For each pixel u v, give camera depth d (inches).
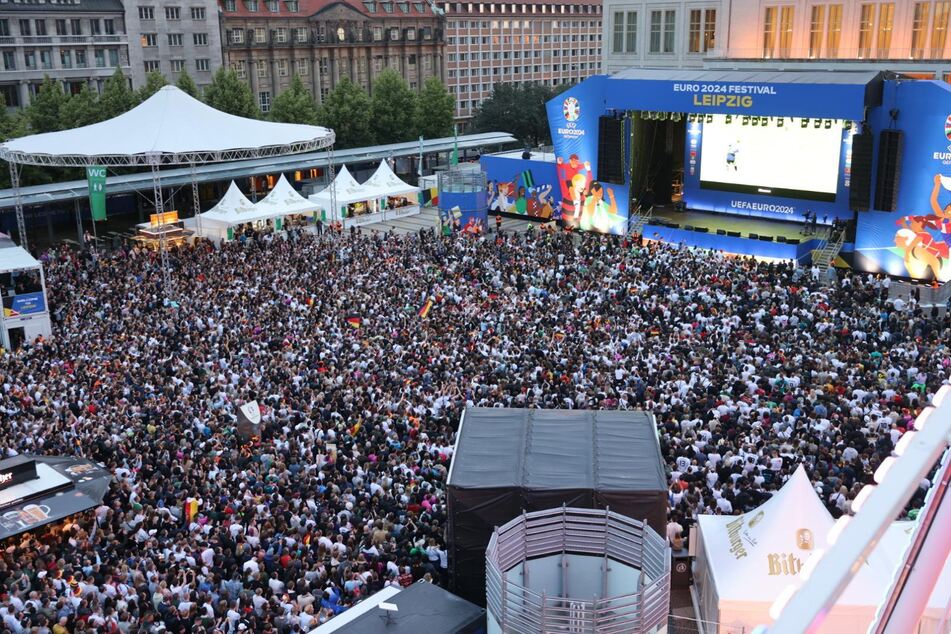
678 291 1643.7
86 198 2605.8
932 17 2194.9
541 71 6407.5
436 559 813.9
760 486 899.4
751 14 2508.6
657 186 2573.8
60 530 936.3
